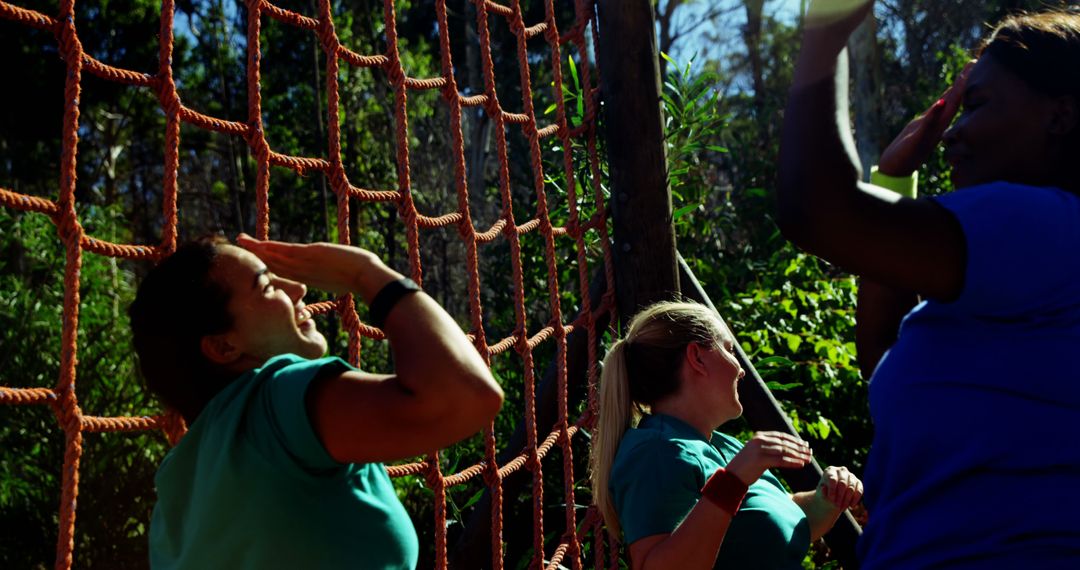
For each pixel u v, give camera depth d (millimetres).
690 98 4750
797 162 1078
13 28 18234
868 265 1108
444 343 1360
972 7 21953
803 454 2027
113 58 19328
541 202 3312
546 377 3354
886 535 1260
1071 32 1257
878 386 1316
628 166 3510
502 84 19078
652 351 2359
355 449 1354
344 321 2316
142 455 6602
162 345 1487
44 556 6367
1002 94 1282
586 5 3639
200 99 20328
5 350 7648
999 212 1133
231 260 1495
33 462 6637
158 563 1504
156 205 25922
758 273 6742
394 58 2695
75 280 1798
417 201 16203
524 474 3293
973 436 1188
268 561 1366
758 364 4762
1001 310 1166
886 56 22578
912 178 1803
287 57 16234
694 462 2150
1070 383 1157
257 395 1415
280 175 18141
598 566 3367
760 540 2178
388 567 1456
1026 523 1152
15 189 21156
